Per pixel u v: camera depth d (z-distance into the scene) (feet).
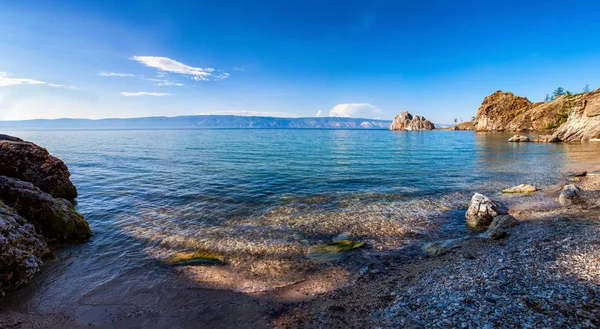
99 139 350.84
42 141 304.50
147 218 55.16
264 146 236.84
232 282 32.55
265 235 46.75
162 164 124.57
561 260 30.63
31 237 37.09
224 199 68.39
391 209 60.39
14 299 29.37
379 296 28.17
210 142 291.79
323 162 132.46
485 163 126.62
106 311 27.43
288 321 25.03
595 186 71.05
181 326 24.98
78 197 69.87
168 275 34.24
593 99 236.63
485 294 25.22
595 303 21.93
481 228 48.78
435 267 34.06
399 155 164.76
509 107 509.76
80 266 36.50
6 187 44.11
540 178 88.28
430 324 22.00
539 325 20.06
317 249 41.37
